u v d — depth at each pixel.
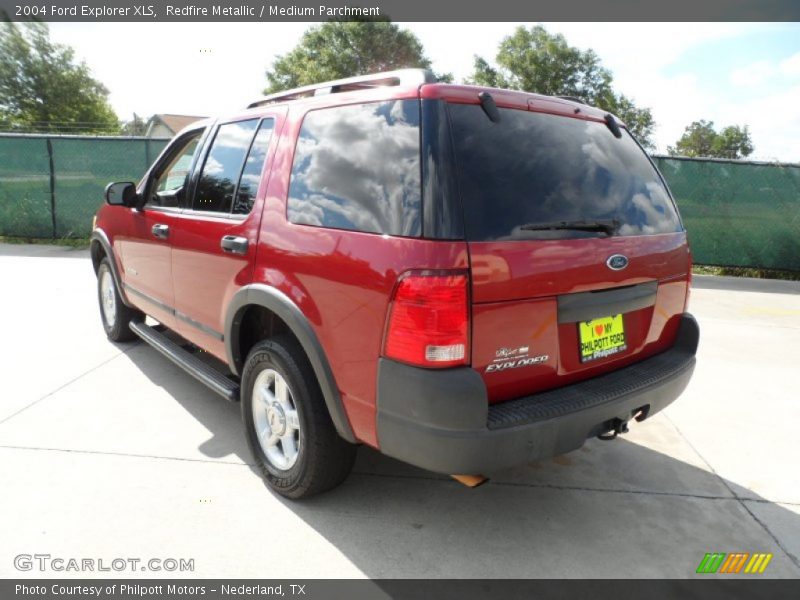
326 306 2.34
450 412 1.99
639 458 3.38
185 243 3.38
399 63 41.50
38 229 10.83
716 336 6.15
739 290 8.95
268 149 2.91
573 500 2.92
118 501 2.72
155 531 2.52
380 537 2.55
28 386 4.01
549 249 2.20
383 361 2.12
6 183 10.69
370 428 2.24
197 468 3.04
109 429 3.42
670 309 2.84
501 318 2.08
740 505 2.92
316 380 2.54
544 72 42.25
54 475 2.91
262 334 3.09
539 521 2.72
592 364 2.45
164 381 4.17
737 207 9.84
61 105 42.59
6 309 6.04
